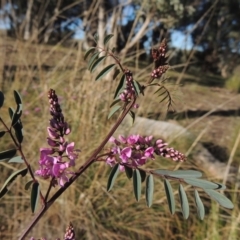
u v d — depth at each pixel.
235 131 4.20
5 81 3.41
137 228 2.27
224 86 9.65
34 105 3.20
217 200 0.73
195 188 0.77
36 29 3.61
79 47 3.17
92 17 3.22
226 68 16.11
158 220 2.30
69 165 0.74
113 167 0.77
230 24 15.50
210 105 6.69
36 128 2.78
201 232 2.21
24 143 2.63
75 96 2.95
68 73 3.36
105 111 2.75
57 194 0.78
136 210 2.37
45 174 0.75
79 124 2.71
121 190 2.39
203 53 15.93
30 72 3.32
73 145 0.75
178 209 2.31
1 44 3.39
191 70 13.49
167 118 4.34
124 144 0.82
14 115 0.77
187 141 3.41
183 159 0.78
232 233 2.08
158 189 2.43
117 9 3.33
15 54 3.50
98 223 2.23
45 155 0.75
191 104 6.49
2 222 2.17
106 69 0.85
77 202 2.32
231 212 2.25
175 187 2.38
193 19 9.28
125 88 0.82
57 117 0.77
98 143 2.55
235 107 6.90
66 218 2.15
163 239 2.22
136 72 2.96
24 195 2.23
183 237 2.23
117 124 0.81
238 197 2.46
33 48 3.67
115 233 2.26
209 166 3.28
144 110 3.13
